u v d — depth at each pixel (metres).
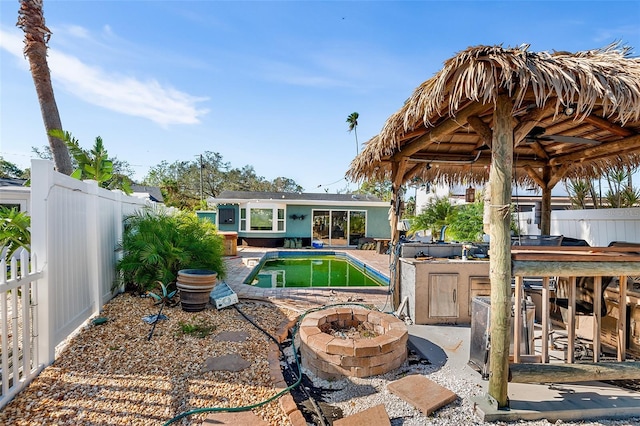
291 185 43.72
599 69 2.38
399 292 5.42
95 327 4.15
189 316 4.80
